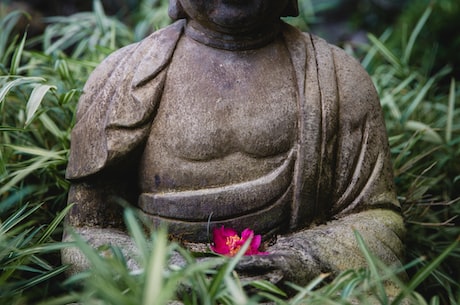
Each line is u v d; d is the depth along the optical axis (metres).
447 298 3.33
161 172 2.76
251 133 2.72
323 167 2.77
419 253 3.46
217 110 2.72
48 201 3.45
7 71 3.62
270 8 2.75
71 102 3.63
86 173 2.80
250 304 2.04
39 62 4.04
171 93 2.76
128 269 2.51
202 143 2.71
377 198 2.86
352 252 2.65
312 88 2.78
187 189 2.74
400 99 4.37
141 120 2.74
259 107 2.74
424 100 4.63
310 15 5.97
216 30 2.78
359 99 2.85
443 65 5.76
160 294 1.96
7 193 3.45
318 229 2.75
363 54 5.61
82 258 2.69
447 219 3.66
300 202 2.75
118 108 2.76
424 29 5.86
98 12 4.36
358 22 6.52
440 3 5.88
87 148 2.80
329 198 2.82
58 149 3.57
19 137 3.59
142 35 4.80
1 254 2.61
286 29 2.92
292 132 2.76
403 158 3.79
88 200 2.85
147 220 2.79
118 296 2.04
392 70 4.62
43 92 3.00
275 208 2.74
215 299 2.22
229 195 2.71
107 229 2.83
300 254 2.58
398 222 2.86
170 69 2.78
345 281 2.37
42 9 5.58
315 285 2.44
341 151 2.82
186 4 2.77
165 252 2.13
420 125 3.91
